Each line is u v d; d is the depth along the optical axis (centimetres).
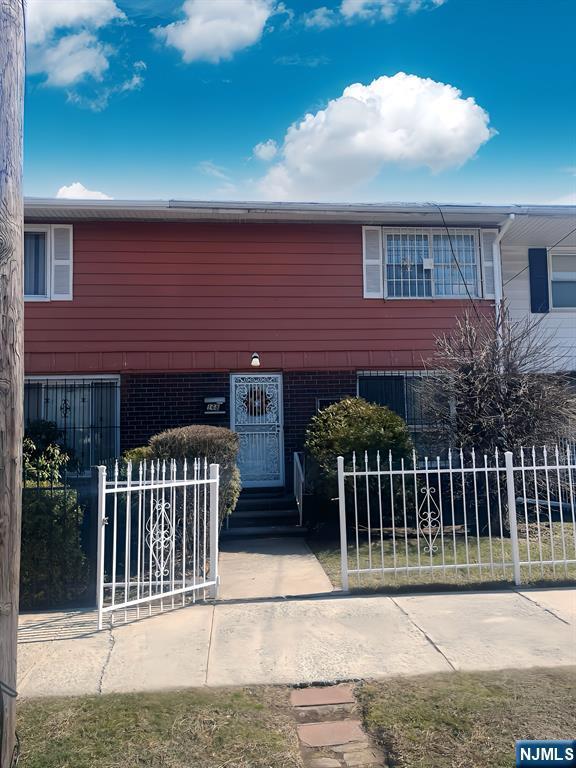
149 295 1190
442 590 671
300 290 1225
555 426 940
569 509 1064
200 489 819
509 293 1384
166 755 360
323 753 366
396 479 952
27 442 1009
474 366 962
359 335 1230
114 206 1123
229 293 1208
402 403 1250
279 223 1230
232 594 679
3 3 363
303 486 1077
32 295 1173
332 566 792
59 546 654
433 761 351
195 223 1210
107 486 685
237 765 350
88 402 1187
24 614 629
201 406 1189
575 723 387
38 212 1147
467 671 466
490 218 1239
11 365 353
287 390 1214
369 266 1247
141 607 640
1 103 359
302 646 521
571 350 1368
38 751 364
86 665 489
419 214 1203
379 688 441
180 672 474
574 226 1283
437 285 1264
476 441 962
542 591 660
